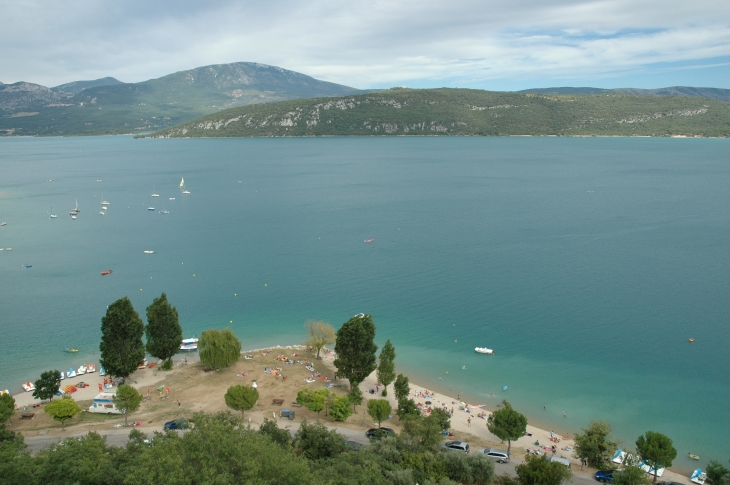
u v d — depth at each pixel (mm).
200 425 64062
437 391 115688
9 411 88375
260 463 56656
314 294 170625
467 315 153500
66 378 115125
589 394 113875
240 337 140875
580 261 199125
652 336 139250
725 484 79438
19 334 139625
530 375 122125
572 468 86375
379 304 162000
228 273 191500
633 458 84188
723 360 127562
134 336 109875
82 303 162000
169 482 51469
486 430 99625
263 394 106688
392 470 72312
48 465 60844
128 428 89812
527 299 164000
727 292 166875
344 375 107625
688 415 106312
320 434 80125
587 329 143625
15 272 192500
